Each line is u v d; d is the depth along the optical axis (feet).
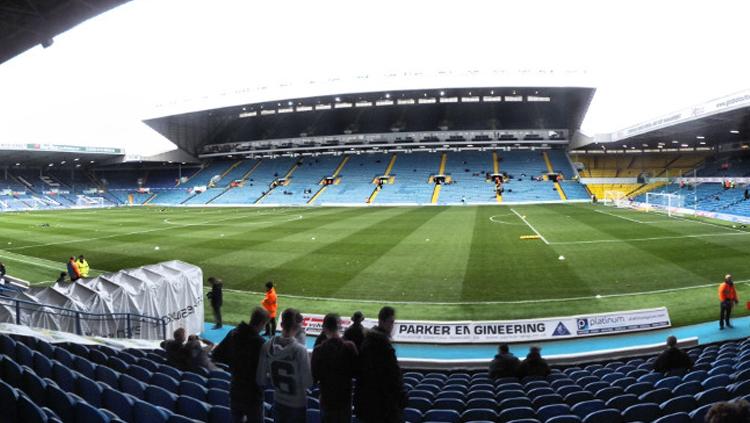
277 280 67.87
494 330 43.47
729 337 42.22
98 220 164.14
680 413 16.65
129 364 26.53
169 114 242.37
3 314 35.94
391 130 251.39
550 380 28.50
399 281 65.21
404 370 37.40
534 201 207.82
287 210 196.44
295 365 15.55
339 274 70.18
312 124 265.75
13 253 96.58
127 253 93.20
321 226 130.41
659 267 68.13
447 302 55.31
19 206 234.38
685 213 148.05
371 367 14.88
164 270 48.52
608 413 18.08
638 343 42.01
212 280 49.90
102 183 296.10
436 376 33.45
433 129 246.27
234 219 157.69
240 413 16.71
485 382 28.89
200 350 29.63
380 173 247.70
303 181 252.83
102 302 40.19
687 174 210.18
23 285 64.64
